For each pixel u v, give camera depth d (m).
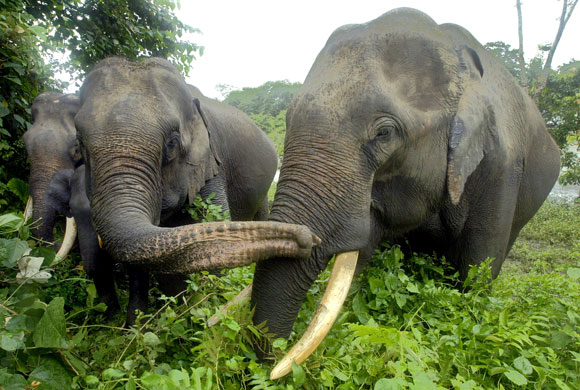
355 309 2.77
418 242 3.65
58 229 5.18
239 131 5.52
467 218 3.41
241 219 5.76
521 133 3.69
